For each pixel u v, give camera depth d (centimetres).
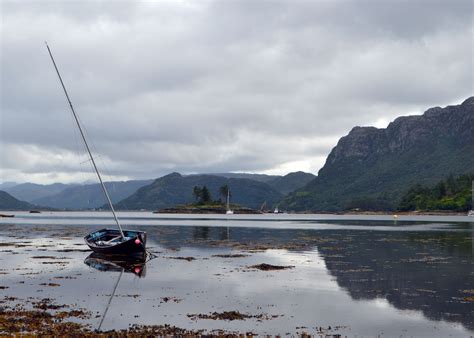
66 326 2183
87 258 4847
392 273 3800
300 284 3322
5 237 7831
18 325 2175
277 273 3828
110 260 4700
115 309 2575
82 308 2591
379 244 6481
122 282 3428
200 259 4784
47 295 2945
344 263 4422
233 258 4862
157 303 2731
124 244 4972
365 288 3167
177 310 2559
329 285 3281
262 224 14062
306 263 4438
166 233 9038
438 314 2466
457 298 2842
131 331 2109
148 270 4025
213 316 2417
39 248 5878
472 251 5462
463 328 2219
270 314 2475
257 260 4684
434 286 3228
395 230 10219
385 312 2511
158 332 2100
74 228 10950
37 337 1981
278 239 7475
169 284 3347
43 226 12031
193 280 3506
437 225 13188
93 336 2012
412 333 2144
